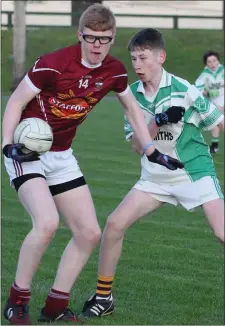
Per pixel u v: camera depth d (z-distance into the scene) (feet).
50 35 186.50
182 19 203.82
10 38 163.63
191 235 45.32
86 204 29.07
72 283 29.27
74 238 29.14
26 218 48.52
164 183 30.58
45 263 38.78
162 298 33.83
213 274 37.65
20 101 28.02
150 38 29.81
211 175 30.68
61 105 28.32
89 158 73.05
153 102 30.66
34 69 27.71
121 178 63.05
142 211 30.63
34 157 27.94
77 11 200.54
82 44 27.63
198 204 30.25
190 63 174.60
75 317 29.96
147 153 29.71
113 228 30.25
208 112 30.45
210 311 32.14
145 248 41.98
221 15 213.87
